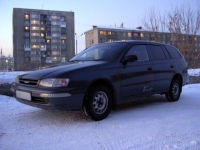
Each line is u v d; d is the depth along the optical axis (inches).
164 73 231.5
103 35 3021.7
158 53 235.1
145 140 136.8
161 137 141.7
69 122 172.4
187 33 824.9
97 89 171.6
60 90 154.1
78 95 161.0
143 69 206.4
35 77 164.6
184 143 132.3
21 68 1123.3
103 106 177.6
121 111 207.8
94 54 209.0
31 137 142.4
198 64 824.9
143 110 211.3
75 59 214.8
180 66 258.4
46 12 3179.1
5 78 328.2
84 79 163.9
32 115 192.2
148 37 929.5
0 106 221.6
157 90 224.4
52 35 3206.2
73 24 3326.8
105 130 154.0
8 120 178.1
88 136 143.5
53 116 188.7
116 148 125.7
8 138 140.7
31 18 3100.4
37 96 158.1
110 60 188.4
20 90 172.4
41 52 3144.7
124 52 197.9
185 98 274.4
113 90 183.9
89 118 173.8
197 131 153.1
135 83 198.8
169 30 854.5
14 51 3031.5
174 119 180.2
